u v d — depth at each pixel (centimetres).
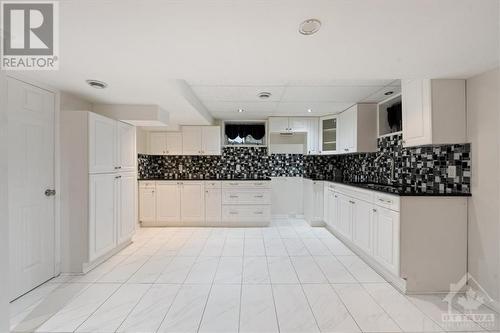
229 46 171
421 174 292
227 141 530
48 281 256
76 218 273
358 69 213
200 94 345
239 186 475
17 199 225
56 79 234
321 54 185
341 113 448
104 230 301
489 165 214
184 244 375
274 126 496
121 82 242
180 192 475
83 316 199
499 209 206
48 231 258
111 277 267
